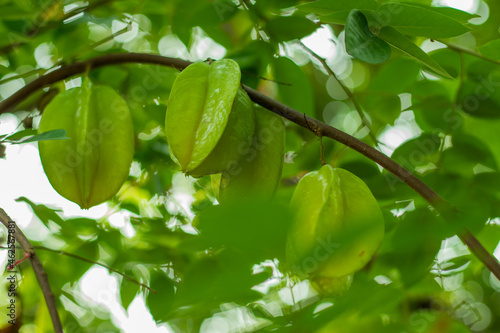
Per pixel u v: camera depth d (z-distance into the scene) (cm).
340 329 88
